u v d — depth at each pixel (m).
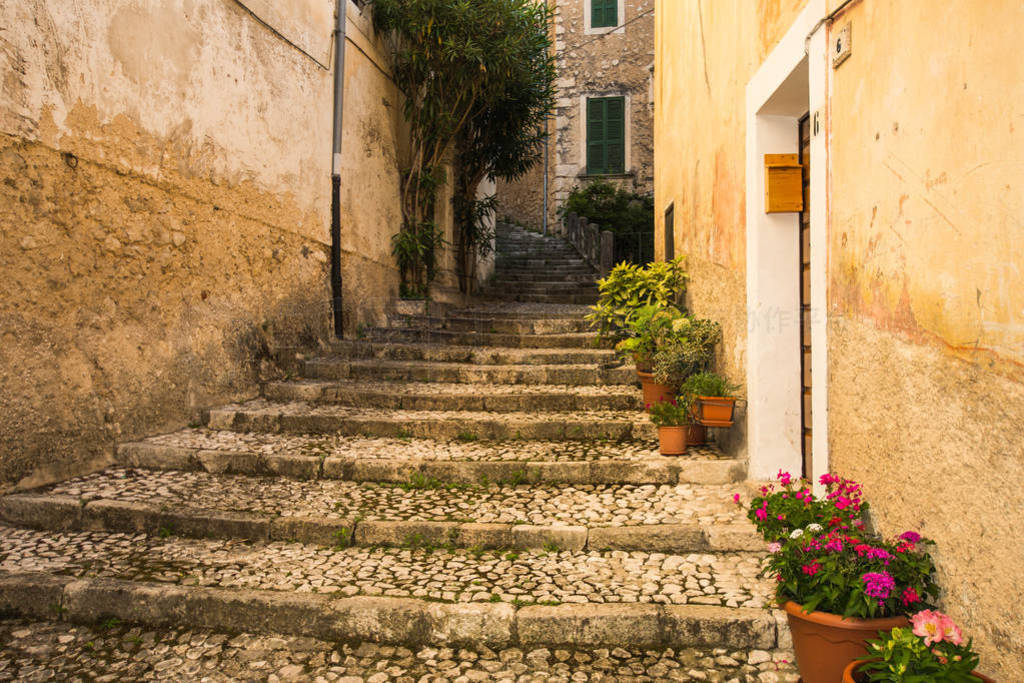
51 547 3.47
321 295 6.94
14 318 3.77
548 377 6.23
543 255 13.83
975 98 1.92
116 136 4.39
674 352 4.86
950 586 2.09
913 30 2.23
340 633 2.88
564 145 17.36
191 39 5.06
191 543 3.57
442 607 2.86
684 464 4.25
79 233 4.16
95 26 4.21
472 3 8.16
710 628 2.77
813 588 2.30
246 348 5.82
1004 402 1.82
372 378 6.36
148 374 4.78
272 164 6.10
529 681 2.56
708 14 5.16
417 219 8.92
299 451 4.63
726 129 4.61
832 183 2.88
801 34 3.16
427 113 8.53
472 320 7.89
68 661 2.69
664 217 7.65
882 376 2.49
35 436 3.94
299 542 3.60
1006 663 1.83
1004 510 1.83
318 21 6.80
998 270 1.84
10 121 3.67
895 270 2.38
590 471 4.29
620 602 2.91
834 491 2.80
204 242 5.29
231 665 2.67
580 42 17.30
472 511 3.82
